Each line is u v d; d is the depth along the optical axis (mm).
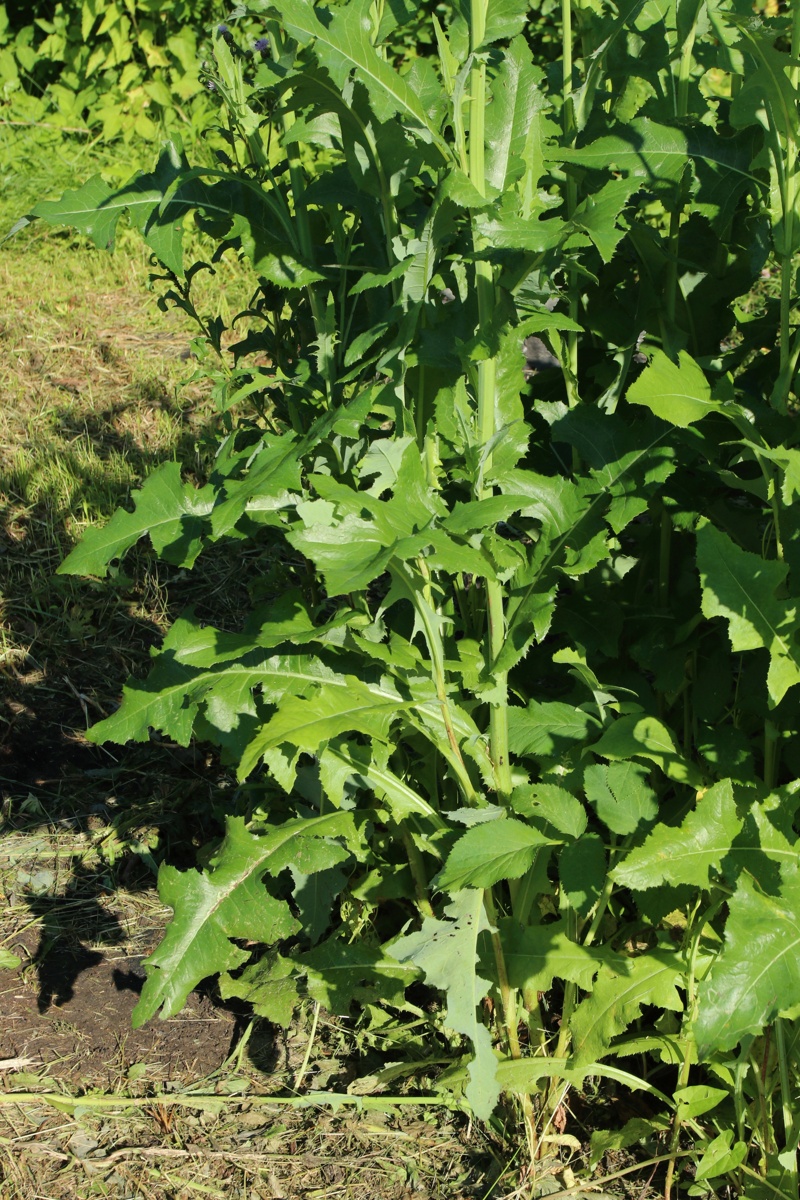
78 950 2785
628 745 1989
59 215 2229
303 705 1927
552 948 2098
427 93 2090
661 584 2318
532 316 1974
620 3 2113
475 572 1662
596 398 2453
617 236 1742
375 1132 2320
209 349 5504
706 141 2066
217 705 2186
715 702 2172
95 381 5395
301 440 2086
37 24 8422
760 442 1832
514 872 1907
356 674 2182
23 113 8023
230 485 1887
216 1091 2422
